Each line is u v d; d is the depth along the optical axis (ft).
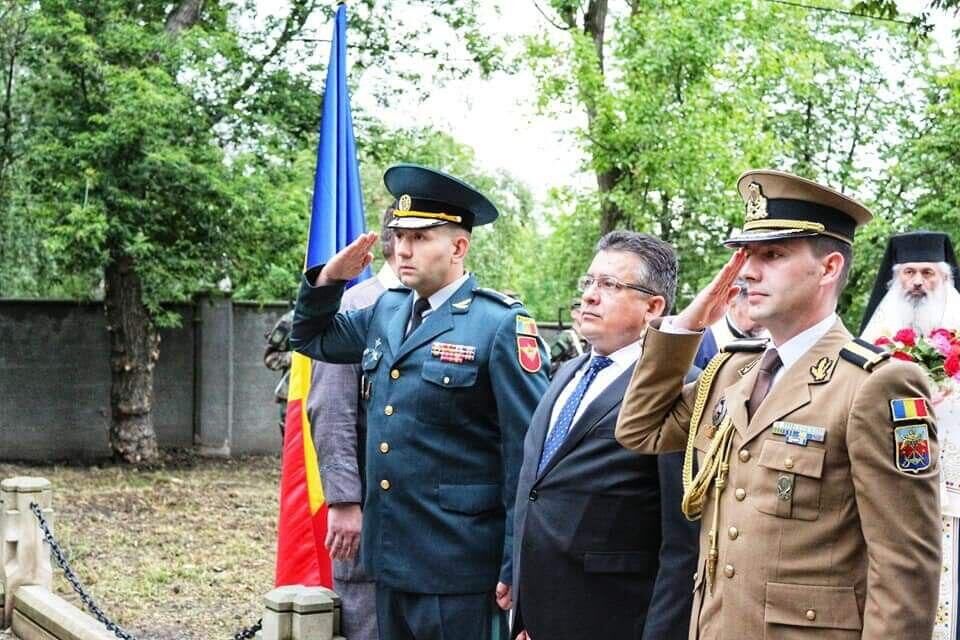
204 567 28.04
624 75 49.98
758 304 8.77
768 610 8.34
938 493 8.21
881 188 63.77
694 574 10.25
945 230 51.31
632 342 11.50
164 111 39.88
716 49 49.01
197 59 41.68
